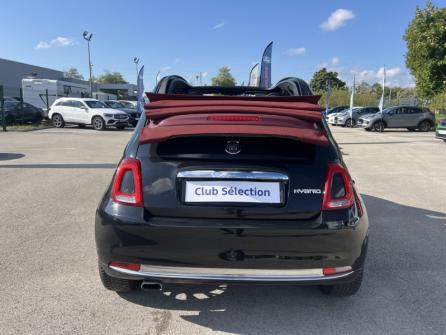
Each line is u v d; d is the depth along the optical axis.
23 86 27.53
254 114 2.75
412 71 27.25
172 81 3.98
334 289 2.98
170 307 2.97
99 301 3.02
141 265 2.50
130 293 3.15
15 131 19.20
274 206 2.47
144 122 2.84
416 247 4.23
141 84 24.22
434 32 24.91
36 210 5.38
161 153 2.55
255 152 2.53
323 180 2.52
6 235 4.39
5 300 3.00
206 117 2.69
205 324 2.77
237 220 2.45
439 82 25.88
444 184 7.76
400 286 3.35
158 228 2.43
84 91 33.56
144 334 2.63
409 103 43.16
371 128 24.36
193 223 2.43
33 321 2.74
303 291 3.25
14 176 7.70
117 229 2.47
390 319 2.85
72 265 3.63
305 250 2.44
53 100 27.94
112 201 2.55
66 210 5.39
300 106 2.93
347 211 2.51
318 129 2.72
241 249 2.43
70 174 7.98
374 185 7.58
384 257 3.96
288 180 2.49
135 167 2.53
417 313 2.93
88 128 22.41
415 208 5.88
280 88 4.47
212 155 2.52
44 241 4.22
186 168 2.49
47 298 3.04
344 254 2.49
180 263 2.46
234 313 2.91
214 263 2.45
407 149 13.81
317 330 2.71
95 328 2.68
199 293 3.19
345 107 34.84
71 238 4.32
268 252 2.43
